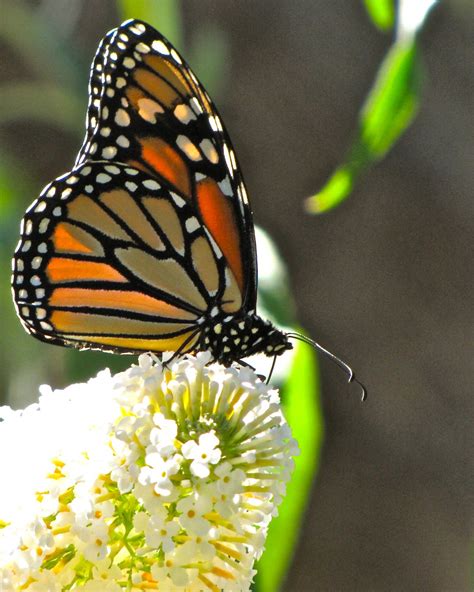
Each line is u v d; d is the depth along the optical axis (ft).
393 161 4.56
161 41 3.04
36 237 3.04
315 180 4.53
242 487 2.96
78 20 4.05
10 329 3.40
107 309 3.06
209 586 2.97
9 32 3.42
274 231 4.56
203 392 2.99
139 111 3.05
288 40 4.49
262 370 3.11
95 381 3.01
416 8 3.09
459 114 4.53
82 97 3.41
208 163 3.06
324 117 4.50
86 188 3.04
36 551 2.95
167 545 2.95
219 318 3.08
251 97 4.49
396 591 4.50
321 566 4.56
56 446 2.97
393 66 3.10
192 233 3.07
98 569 2.96
